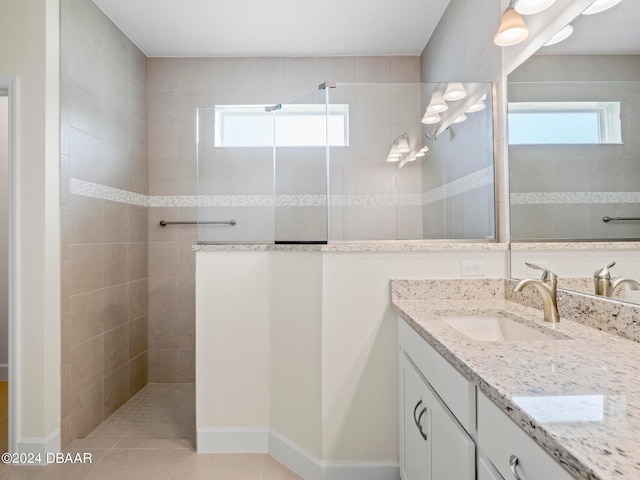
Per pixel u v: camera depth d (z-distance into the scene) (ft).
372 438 5.57
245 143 8.22
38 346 6.22
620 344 3.31
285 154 6.50
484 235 6.14
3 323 9.87
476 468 2.84
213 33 8.92
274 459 6.28
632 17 3.50
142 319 9.68
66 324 6.77
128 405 8.64
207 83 10.05
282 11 8.03
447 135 6.19
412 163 6.20
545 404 2.10
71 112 6.97
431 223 6.20
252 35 9.00
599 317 3.84
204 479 5.74
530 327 4.21
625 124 3.55
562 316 4.41
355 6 7.88
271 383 6.47
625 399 2.15
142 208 9.71
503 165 5.86
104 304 8.01
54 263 6.48
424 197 6.20
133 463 6.18
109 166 8.25
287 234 6.48
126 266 8.93
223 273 6.47
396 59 10.01
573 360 2.87
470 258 5.63
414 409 4.49
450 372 3.25
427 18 8.34
